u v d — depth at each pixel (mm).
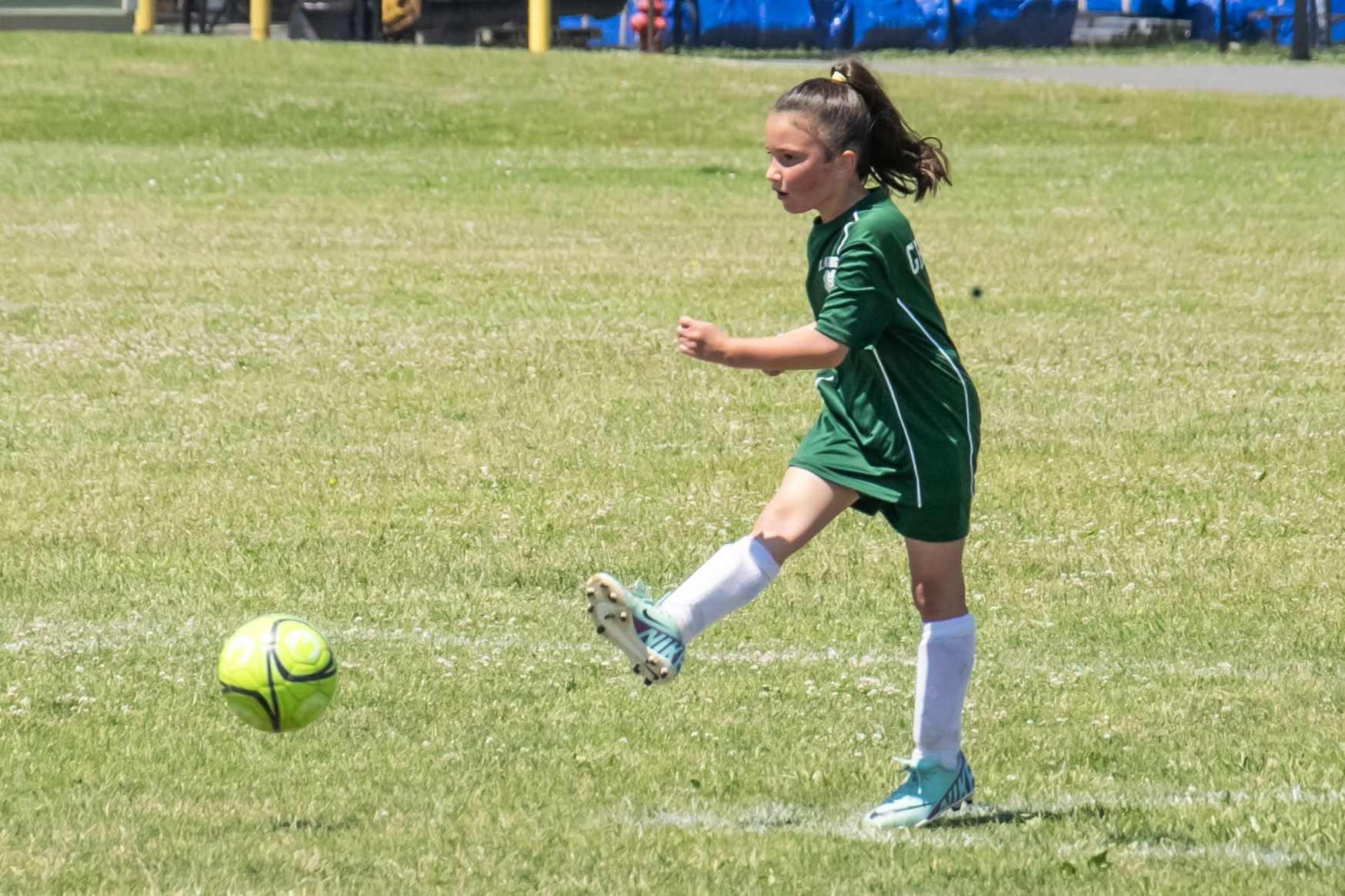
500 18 160375
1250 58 167000
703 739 20609
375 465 36062
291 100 116375
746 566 17188
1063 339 51531
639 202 86125
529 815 17812
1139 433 39406
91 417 40250
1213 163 102312
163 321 53406
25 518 31594
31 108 111000
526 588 27734
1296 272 65688
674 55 158500
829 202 17578
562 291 60469
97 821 17359
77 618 25688
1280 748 20156
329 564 28781
